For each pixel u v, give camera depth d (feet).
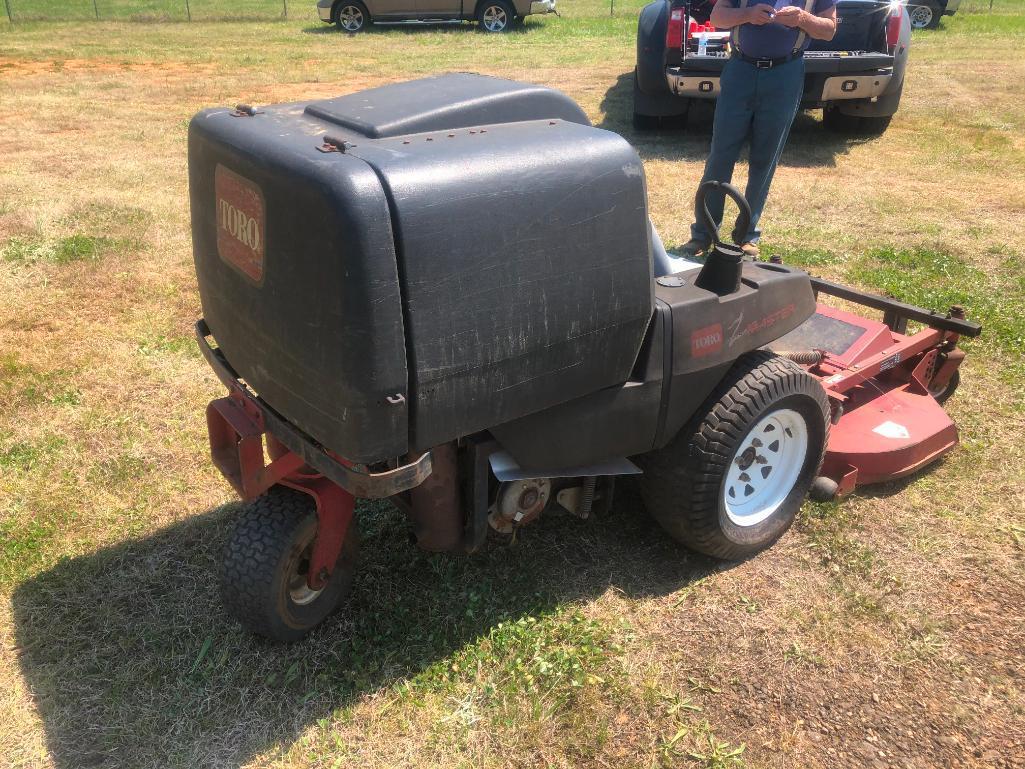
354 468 7.53
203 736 8.20
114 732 8.23
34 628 9.48
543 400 8.14
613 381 8.61
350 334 6.81
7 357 15.15
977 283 17.97
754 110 18.17
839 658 9.12
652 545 10.83
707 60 26.07
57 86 40.06
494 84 8.97
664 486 9.70
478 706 8.51
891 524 11.16
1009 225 21.36
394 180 6.68
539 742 8.12
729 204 22.67
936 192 24.04
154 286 18.19
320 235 6.73
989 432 13.01
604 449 9.00
